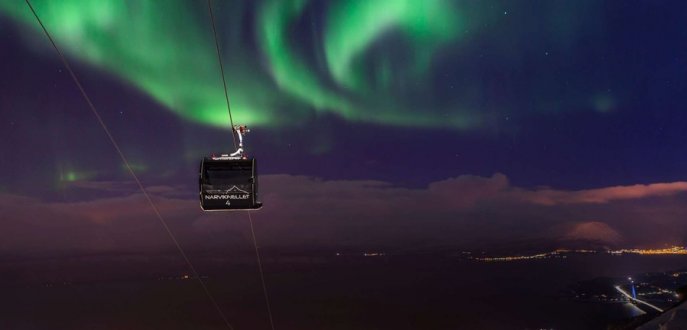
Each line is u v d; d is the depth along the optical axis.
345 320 151.12
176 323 160.50
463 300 172.00
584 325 114.75
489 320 138.12
